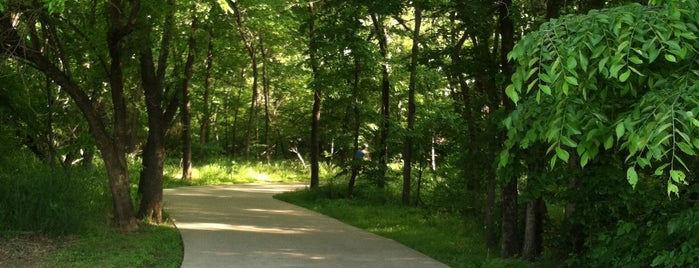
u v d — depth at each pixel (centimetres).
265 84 3331
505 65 893
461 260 912
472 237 1174
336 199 1898
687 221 453
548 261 831
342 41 1645
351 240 1122
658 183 654
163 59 1310
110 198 1298
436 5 1059
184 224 1291
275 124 3975
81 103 1098
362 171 1917
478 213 1316
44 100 1241
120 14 1076
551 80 284
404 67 1669
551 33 303
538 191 743
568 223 802
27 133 1226
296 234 1188
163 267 822
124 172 1160
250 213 1556
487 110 1212
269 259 896
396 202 1817
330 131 2359
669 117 259
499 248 1034
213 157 3503
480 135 1040
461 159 1248
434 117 1639
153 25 1152
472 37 1045
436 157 1702
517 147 731
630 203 638
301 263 869
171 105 1506
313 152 2195
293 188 2512
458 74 1046
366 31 1867
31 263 819
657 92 283
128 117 1791
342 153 2934
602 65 278
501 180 784
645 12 294
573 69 283
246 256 919
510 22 909
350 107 1955
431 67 1065
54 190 1016
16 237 952
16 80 1128
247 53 2367
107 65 1240
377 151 1952
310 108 3703
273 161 3738
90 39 1143
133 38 1120
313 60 1986
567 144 296
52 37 1102
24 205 982
